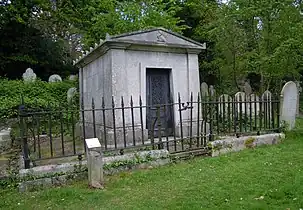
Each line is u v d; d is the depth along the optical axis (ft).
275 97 25.95
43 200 13.05
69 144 26.43
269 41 40.01
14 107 37.42
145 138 24.68
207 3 62.28
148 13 47.03
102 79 26.20
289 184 13.25
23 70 64.69
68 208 12.01
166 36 25.94
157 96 26.35
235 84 52.80
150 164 17.76
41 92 46.29
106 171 16.44
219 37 46.37
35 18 62.90
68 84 50.19
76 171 15.87
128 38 24.14
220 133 24.40
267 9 38.27
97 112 27.66
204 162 18.24
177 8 53.62
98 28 49.37
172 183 14.47
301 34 32.73
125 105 23.99
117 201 12.51
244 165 17.08
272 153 19.98
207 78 61.87
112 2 48.21
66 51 75.25
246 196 12.25
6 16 55.62
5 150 24.58
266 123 24.81
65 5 60.13
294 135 26.11
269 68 39.22
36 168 15.35
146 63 25.48
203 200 12.03
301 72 54.08
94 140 15.21
